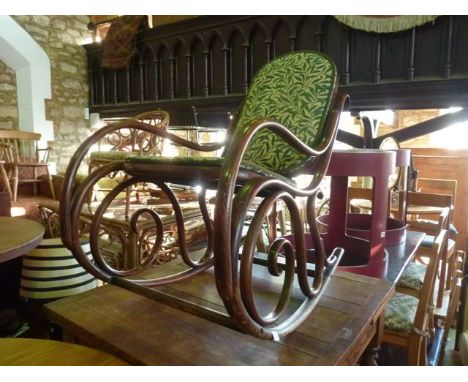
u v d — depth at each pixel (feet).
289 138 2.99
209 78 11.34
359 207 9.89
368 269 4.92
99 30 15.48
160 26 12.16
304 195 3.33
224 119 12.01
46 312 3.62
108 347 3.01
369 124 8.21
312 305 3.46
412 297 5.14
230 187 2.44
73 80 15.37
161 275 4.41
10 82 14.15
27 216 11.01
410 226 8.46
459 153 12.94
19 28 13.41
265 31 9.84
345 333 3.15
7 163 11.72
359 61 8.67
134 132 9.31
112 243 8.37
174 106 12.29
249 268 2.59
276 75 4.57
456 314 6.73
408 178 7.70
